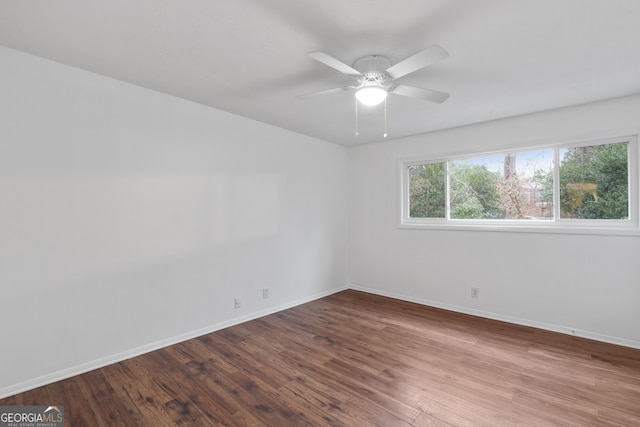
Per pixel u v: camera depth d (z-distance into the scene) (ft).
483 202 11.82
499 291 11.09
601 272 9.24
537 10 5.03
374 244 14.60
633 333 8.79
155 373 7.45
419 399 6.49
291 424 5.76
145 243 8.51
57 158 7.06
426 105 9.53
